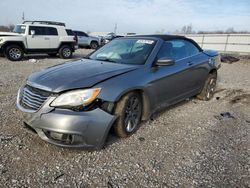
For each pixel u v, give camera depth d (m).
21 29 12.60
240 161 2.98
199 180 2.59
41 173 2.61
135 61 3.76
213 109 4.98
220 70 11.42
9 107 4.48
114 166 2.79
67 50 13.98
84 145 2.83
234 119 4.43
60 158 2.90
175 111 4.74
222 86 7.25
